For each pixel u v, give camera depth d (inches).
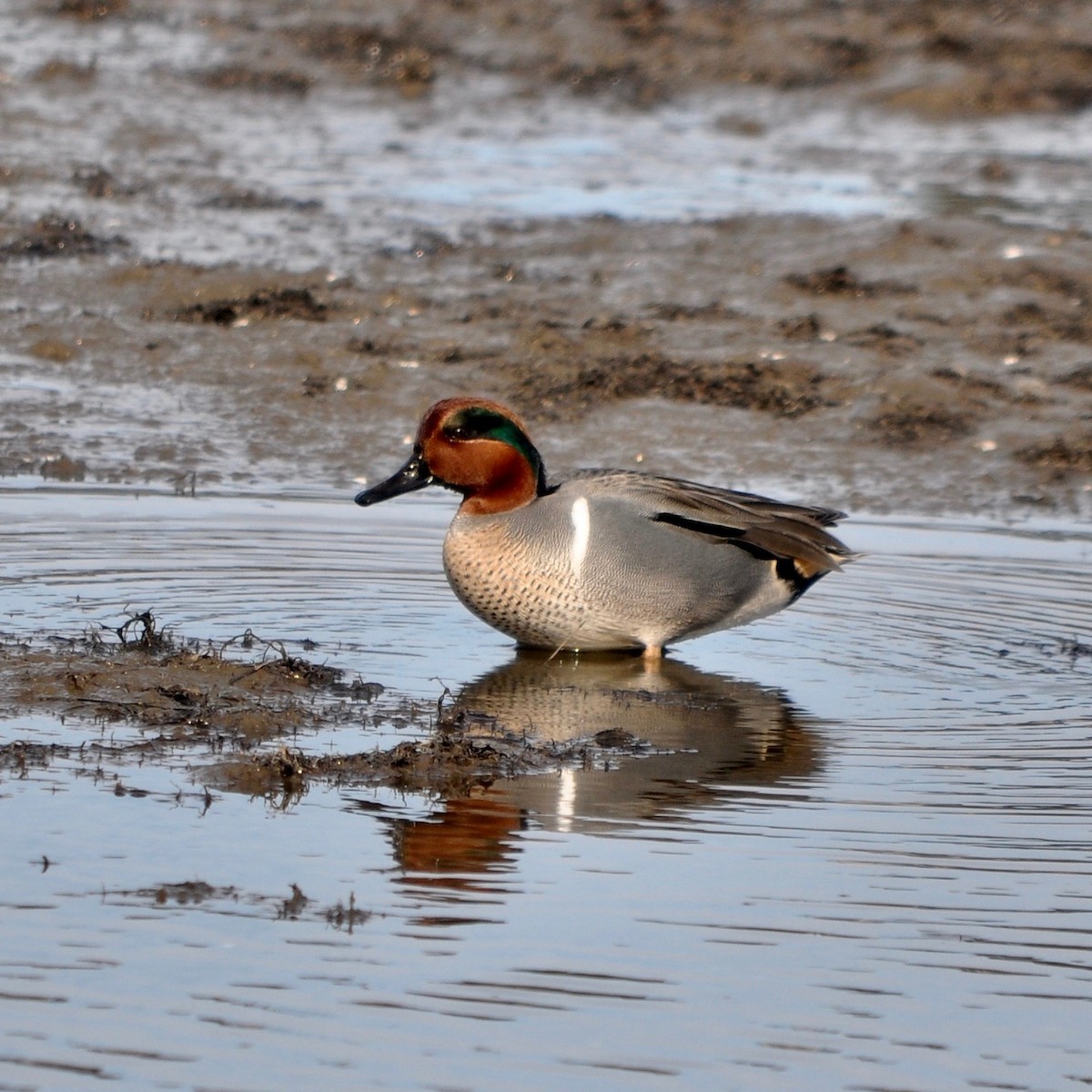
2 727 389.4
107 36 1266.0
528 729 407.5
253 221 920.3
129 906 308.2
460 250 887.7
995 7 1359.5
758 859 332.2
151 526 562.6
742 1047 267.9
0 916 303.1
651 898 314.8
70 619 464.8
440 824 346.3
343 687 428.1
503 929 302.5
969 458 678.5
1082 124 1203.9
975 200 994.1
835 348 773.9
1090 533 603.2
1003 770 382.0
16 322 762.2
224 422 683.4
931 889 320.2
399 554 547.8
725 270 868.6
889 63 1277.1
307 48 1261.1
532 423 689.6
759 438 687.7
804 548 470.0
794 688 443.5
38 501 584.4
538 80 1241.4
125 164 1006.4
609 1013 276.8
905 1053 267.9
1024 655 469.4
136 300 792.9
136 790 358.9
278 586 508.7
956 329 800.9
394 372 735.1
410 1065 261.6
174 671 424.8
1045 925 307.7
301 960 290.8
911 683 447.5
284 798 357.4
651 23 1328.7
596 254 890.1
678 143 1128.2
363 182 1010.1
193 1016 273.4
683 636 473.1
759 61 1277.1
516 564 459.5
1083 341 795.4
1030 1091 259.4
